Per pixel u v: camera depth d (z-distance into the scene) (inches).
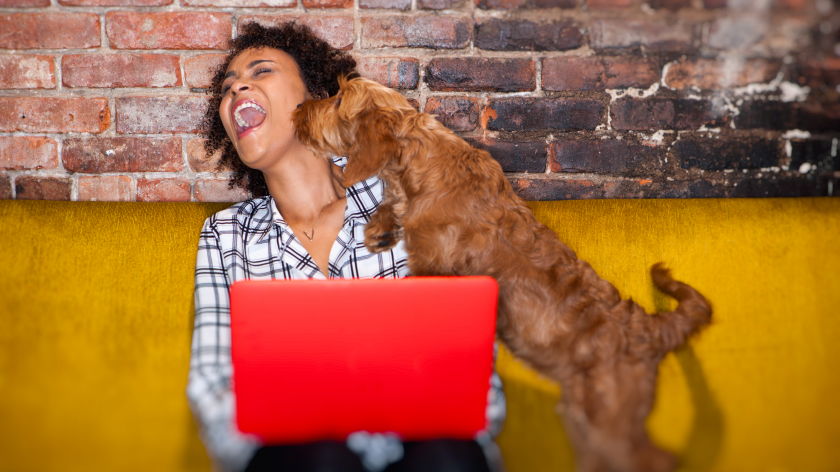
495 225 61.4
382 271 64.1
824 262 64.8
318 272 62.6
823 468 43.8
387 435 43.3
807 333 59.6
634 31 78.1
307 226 67.6
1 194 78.8
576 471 45.6
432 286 43.6
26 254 64.3
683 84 78.7
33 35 76.2
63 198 79.7
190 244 67.1
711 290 64.0
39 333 59.2
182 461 44.3
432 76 79.0
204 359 52.9
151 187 80.4
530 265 59.9
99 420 48.3
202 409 45.5
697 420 48.6
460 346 43.5
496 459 43.1
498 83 79.0
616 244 68.1
